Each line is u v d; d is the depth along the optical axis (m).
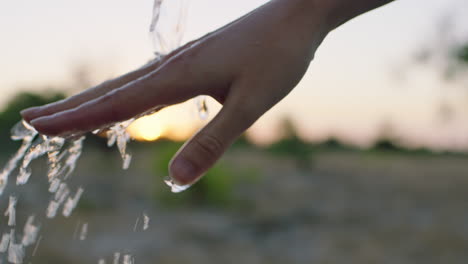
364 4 0.90
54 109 0.90
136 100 0.79
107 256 3.76
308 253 4.42
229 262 4.06
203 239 4.71
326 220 5.75
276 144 13.85
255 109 0.83
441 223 5.59
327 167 12.44
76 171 8.34
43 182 5.66
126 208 5.71
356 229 5.32
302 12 0.87
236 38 0.84
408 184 9.19
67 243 3.93
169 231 4.90
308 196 7.42
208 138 0.82
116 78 0.91
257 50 0.84
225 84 0.84
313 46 0.88
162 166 7.01
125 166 1.04
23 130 1.01
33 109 0.89
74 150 1.17
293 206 6.54
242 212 6.02
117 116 0.79
